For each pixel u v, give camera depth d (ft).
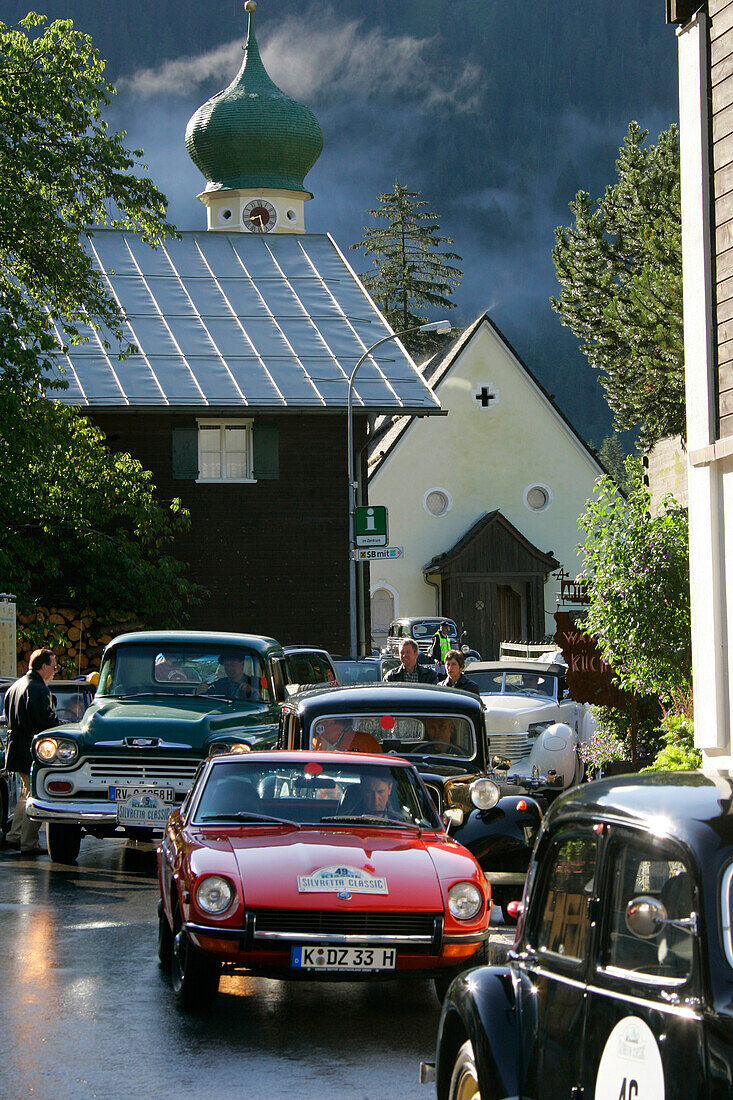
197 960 34.55
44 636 131.95
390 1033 34.12
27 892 53.47
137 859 63.98
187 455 151.94
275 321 166.61
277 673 64.34
